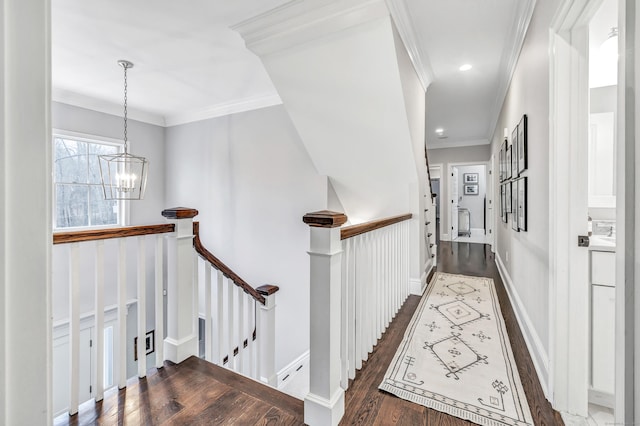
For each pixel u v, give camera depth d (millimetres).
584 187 1443
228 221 4301
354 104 2670
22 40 345
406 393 1588
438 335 2273
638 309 550
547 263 1665
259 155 4012
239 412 1421
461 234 8156
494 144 5215
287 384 3119
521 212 2379
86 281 3871
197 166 4566
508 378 1732
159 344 1750
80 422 1337
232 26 2373
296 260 3811
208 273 2020
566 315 1473
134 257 4328
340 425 1359
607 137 2238
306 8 2141
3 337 336
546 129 1709
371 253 2031
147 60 2914
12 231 340
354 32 2162
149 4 2105
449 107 4453
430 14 2270
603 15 1870
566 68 1459
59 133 3699
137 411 1413
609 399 1475
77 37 2514
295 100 2826
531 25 2102
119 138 4281
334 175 3562
